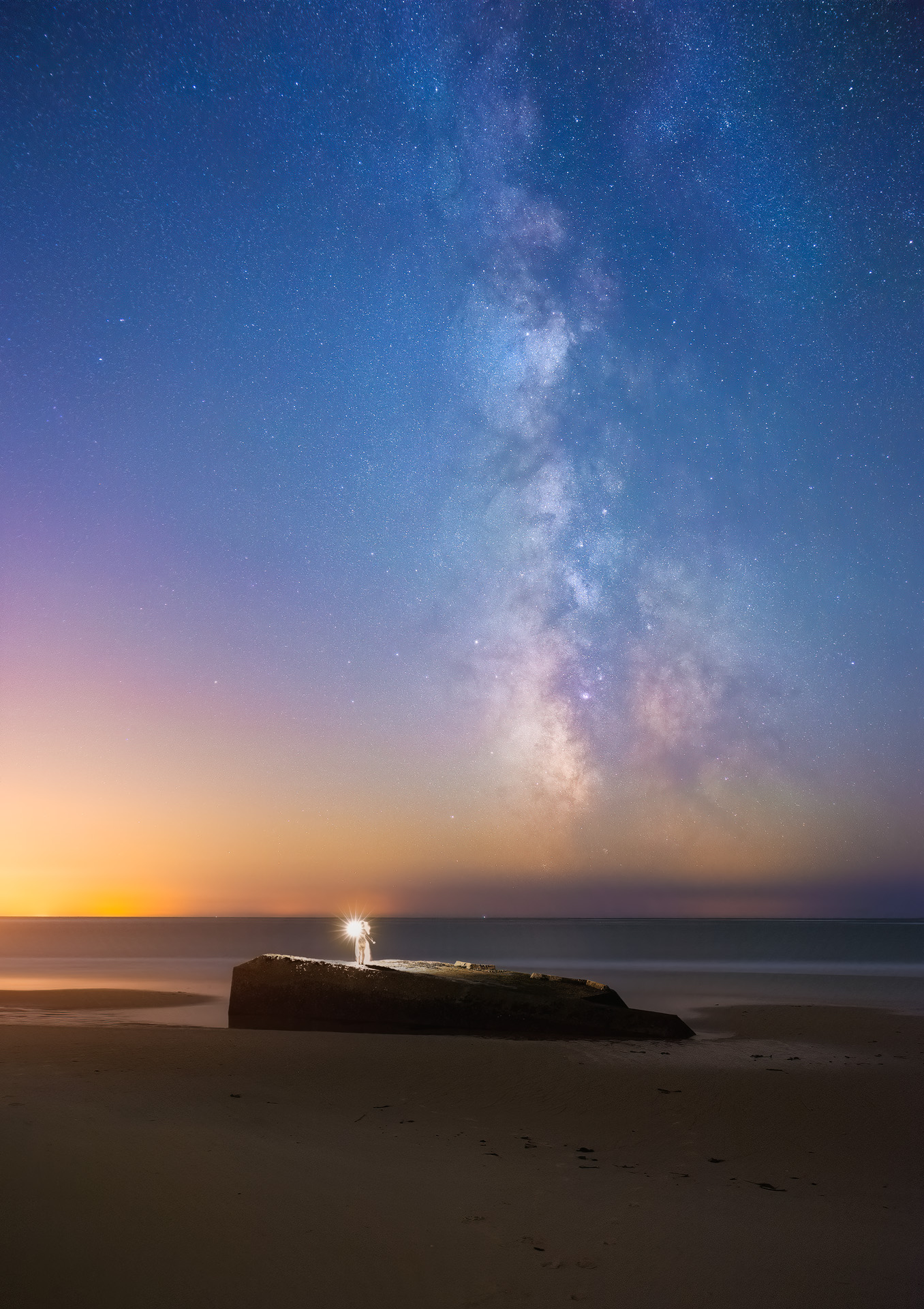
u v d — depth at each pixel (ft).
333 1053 43.57
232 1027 59.41
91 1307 13.52
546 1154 26.45
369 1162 23.62
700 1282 16.62
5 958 158.92
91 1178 18.37
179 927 531.91
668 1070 41.68
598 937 326.85
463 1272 16.49
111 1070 36.17
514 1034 56.70
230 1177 20.04
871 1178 25.27
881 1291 16.66
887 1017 66.23
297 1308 14.35
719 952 197.88
